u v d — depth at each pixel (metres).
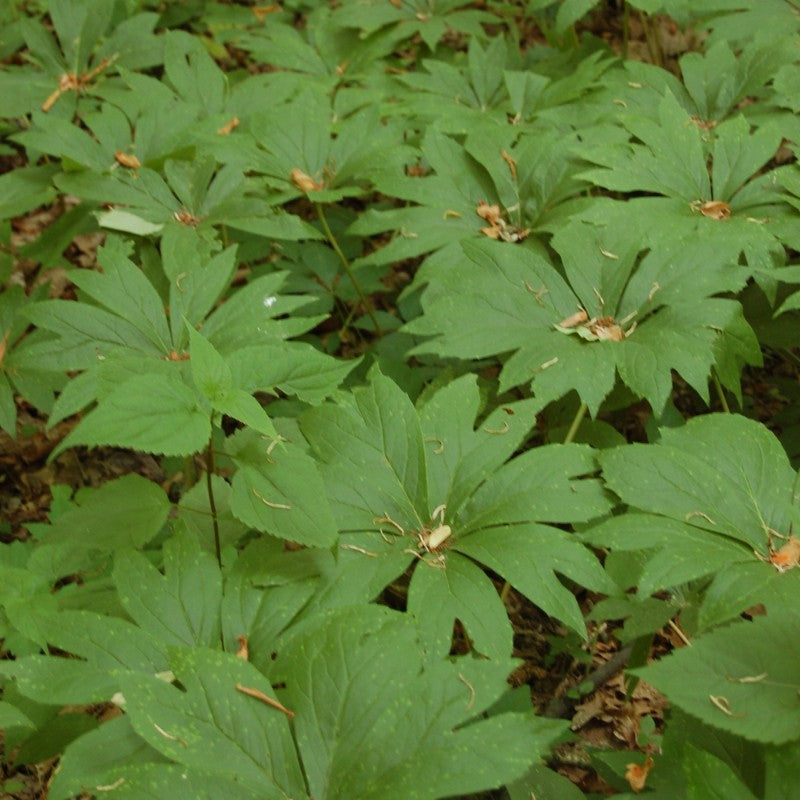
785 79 1.70
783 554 1.25
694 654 1.15
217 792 1.13
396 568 1.29
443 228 1.65
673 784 1.21
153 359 1.40
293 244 1.91
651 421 1.58
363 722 1.15
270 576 1.28
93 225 1.75
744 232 1.51
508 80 1.84
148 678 1.16
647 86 1.77
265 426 1.21
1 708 1.22
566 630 1.58
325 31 2.04
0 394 1.60
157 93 1.89
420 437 1.34
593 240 1.51
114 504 1.36
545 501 1.30
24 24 1.95
